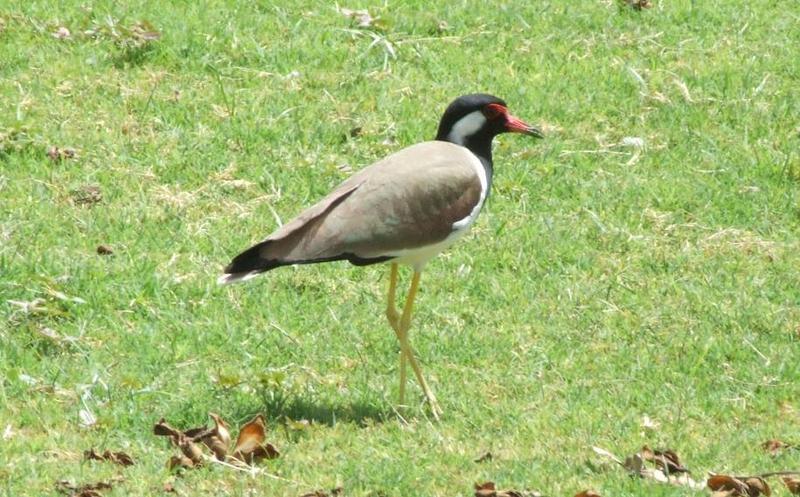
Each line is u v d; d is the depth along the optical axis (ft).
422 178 37.60
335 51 59.06
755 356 41.98
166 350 40.37
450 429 37.09
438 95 56.65
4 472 33.06
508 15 62.90
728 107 57.21
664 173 52.85
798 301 45.27
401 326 38.55
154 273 44.14
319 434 36.22
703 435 37.29
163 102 54.65
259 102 55.16
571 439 36.47
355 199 36.91
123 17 59.00
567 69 59.41
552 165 52.60
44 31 58.70
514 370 40.73
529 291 45.09
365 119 54.54
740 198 51.62
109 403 37.24
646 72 59.62
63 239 45.78
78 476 33.12
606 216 49.98
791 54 61.77
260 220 47.91
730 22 64.08
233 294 43.78
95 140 51.88
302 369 39.83
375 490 33.17
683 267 47.19
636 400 39.22
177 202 48.60
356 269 46.09
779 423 38.22
